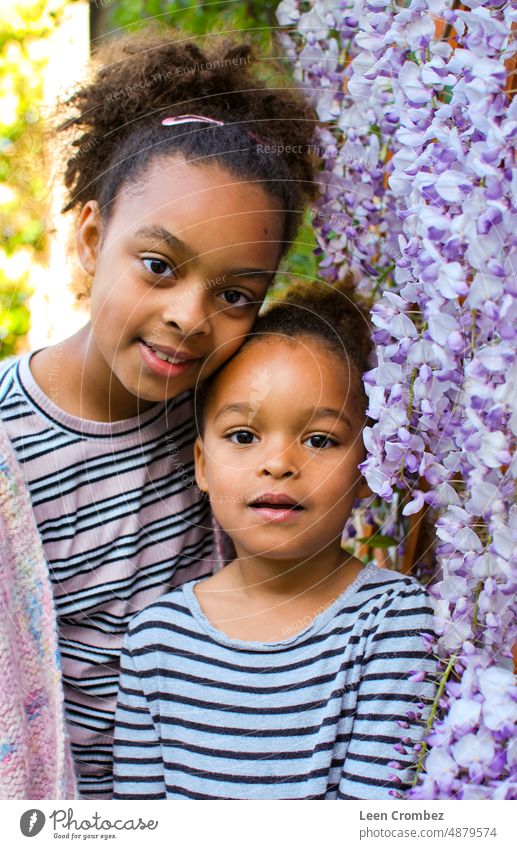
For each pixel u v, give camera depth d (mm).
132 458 1144
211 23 1565
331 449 1030
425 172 845
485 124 764
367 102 1146
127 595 1150
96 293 1026
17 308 1387
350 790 963
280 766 989
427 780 767
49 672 1012
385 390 915
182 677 1044
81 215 1105
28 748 995
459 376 836
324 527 1022
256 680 1021
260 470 1002
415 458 890
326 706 995
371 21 961
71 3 1518
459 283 756
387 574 1084
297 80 1243
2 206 1303
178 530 1190
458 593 853
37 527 1082
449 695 854
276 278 1234
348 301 1156
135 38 1257
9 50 1470
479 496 801
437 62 859
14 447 1088
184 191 986
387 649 1012
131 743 1065
